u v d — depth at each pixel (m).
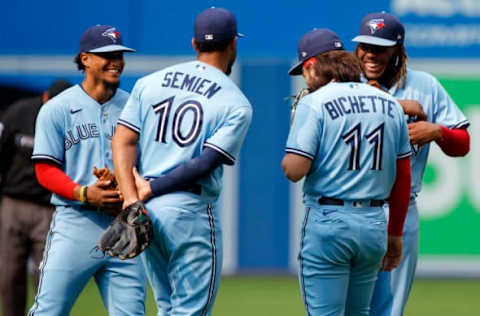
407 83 18.38
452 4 34.72
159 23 35.25
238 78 35.19
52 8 35.25
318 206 15.72
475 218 34.59
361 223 15.50
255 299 29.95
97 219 17.16
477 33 34.75
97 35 17.14
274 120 35.12
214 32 15.65
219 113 15.20
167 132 15.34
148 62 35.34
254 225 35.19
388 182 15.80
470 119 34.66
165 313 16.05
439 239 34.72
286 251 35.25
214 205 15.77
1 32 35.28
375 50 17.59
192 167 15.02
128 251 14.91
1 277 22.00
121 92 17.83
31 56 35.31
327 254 15.62
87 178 17.34
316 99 15.48
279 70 35.16
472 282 34.25
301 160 15.35
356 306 16.45
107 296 17.42
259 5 35.09
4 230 21.78
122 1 35.19
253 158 35.09
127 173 15.48
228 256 35.25
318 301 15.91
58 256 17.09
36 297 17.30
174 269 15.57
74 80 35.47
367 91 15.71
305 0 35.00
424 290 32.41
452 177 34.44
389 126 15.57
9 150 21.47
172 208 15.21
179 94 15.37
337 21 34.94
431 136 17.55
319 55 16.14
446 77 34.84
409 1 34.84
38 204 21.64
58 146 17.19
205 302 15.62
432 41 34.88
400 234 16.52
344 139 15.36
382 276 18.09
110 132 17.44
